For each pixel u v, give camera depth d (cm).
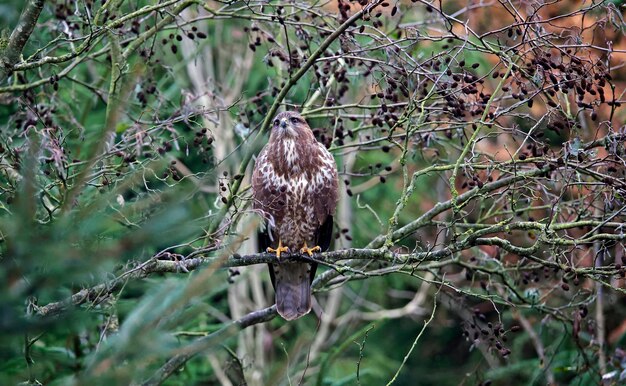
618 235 936
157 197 629
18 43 936
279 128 1152
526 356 1795
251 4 1099
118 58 1099
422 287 1834
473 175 1027
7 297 448
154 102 1271
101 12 1001
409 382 1964
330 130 1271
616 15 966
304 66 1027
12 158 941
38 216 868
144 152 1026
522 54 964
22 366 860
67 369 1048
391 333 2048
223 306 1681
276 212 1174
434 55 1102
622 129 988
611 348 1441
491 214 1133
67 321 481
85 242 500
